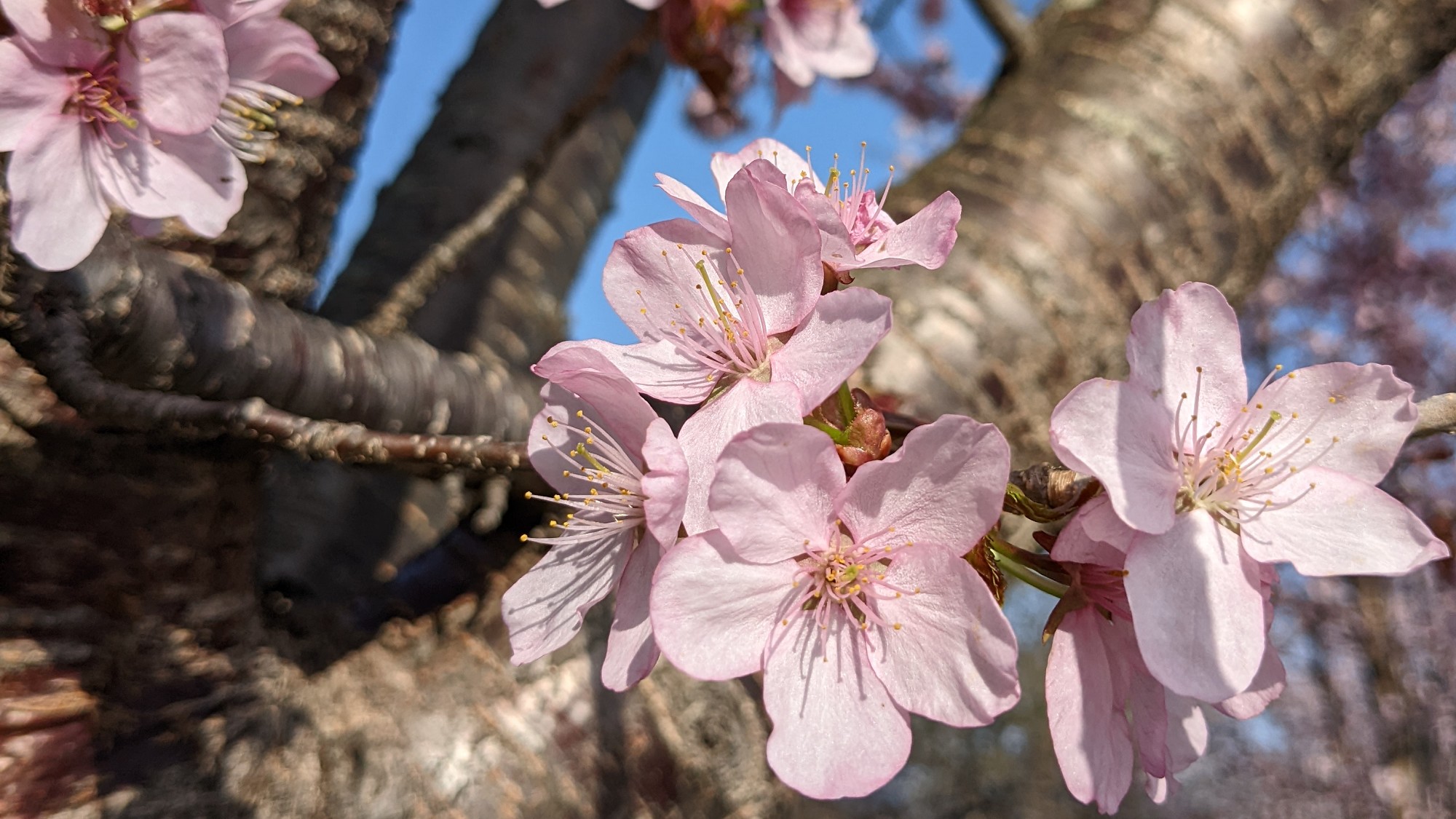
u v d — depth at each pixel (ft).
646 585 0.40
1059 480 0.37
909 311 0.71
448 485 0.87
